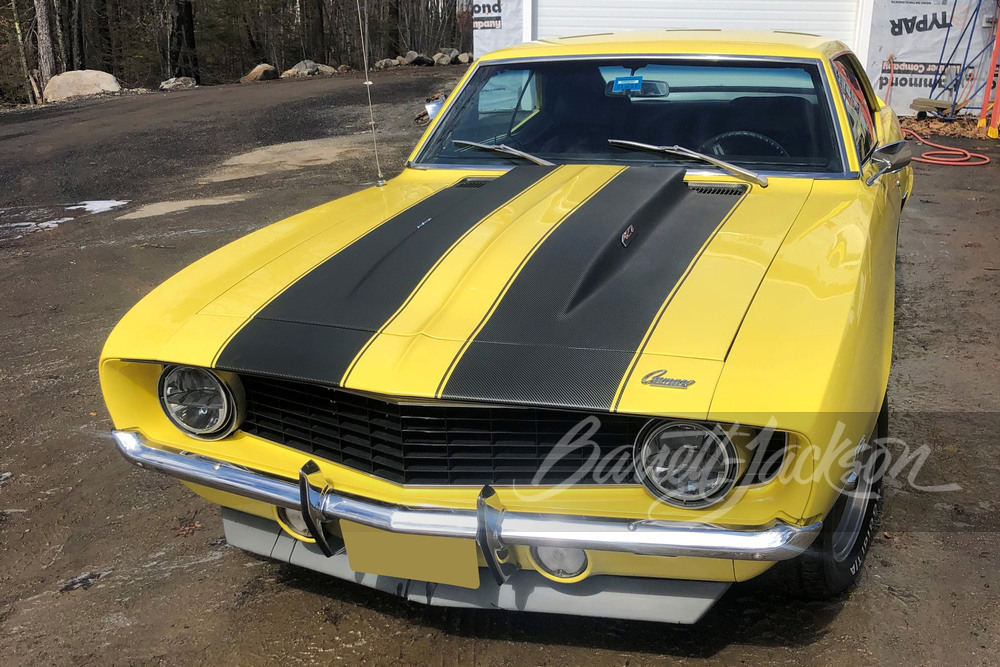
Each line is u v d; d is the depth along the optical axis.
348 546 2.15
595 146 3.25
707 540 1.85
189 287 2.50
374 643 2.39
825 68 3.20
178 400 2.31
